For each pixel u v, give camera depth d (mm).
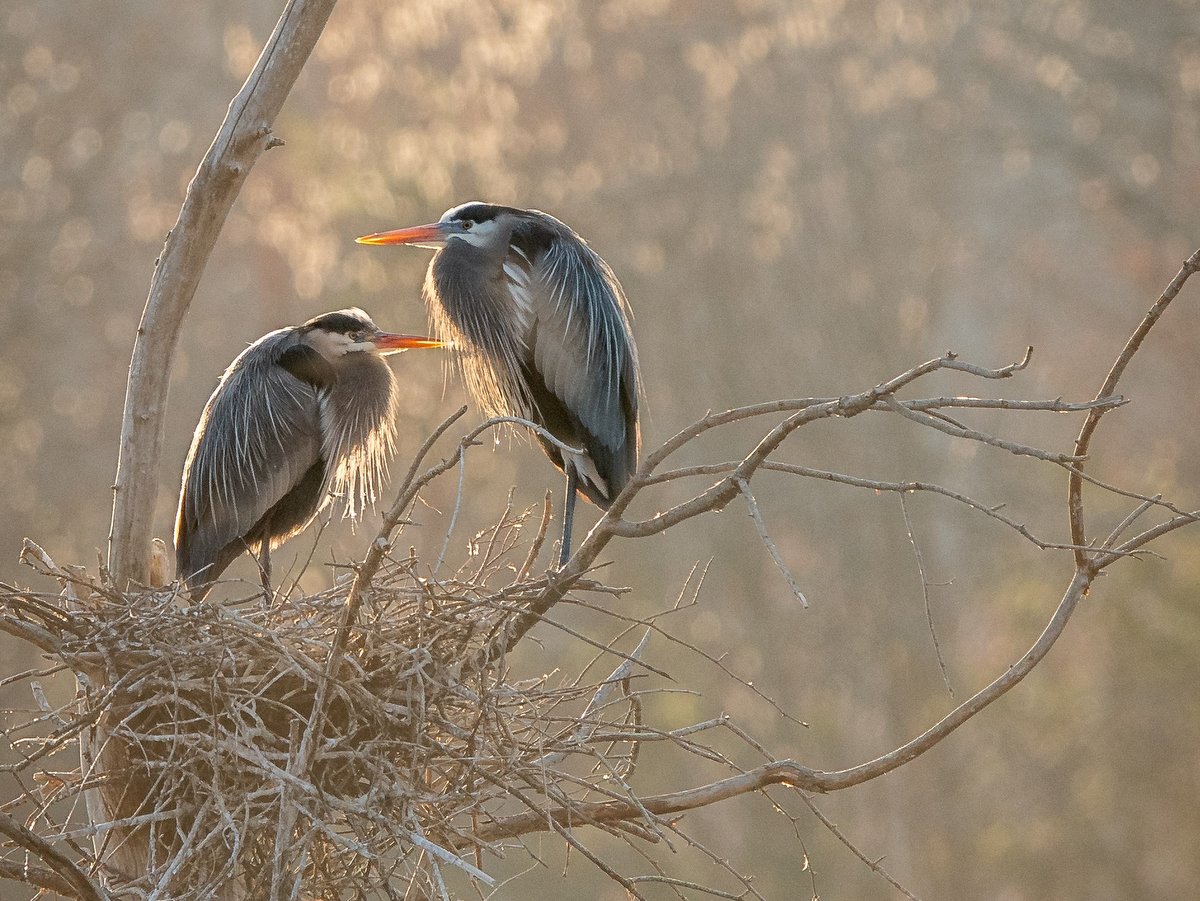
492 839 5496
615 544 19109
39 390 21703
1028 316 29281
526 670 16125
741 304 22562
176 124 24141
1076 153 27000
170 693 5277
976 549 22734
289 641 5414
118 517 5934
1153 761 18578
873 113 24547
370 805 4969
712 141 23344
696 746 5371
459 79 20672
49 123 23344
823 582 20844
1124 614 18953
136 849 5492
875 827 19812
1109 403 4219
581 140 22547
